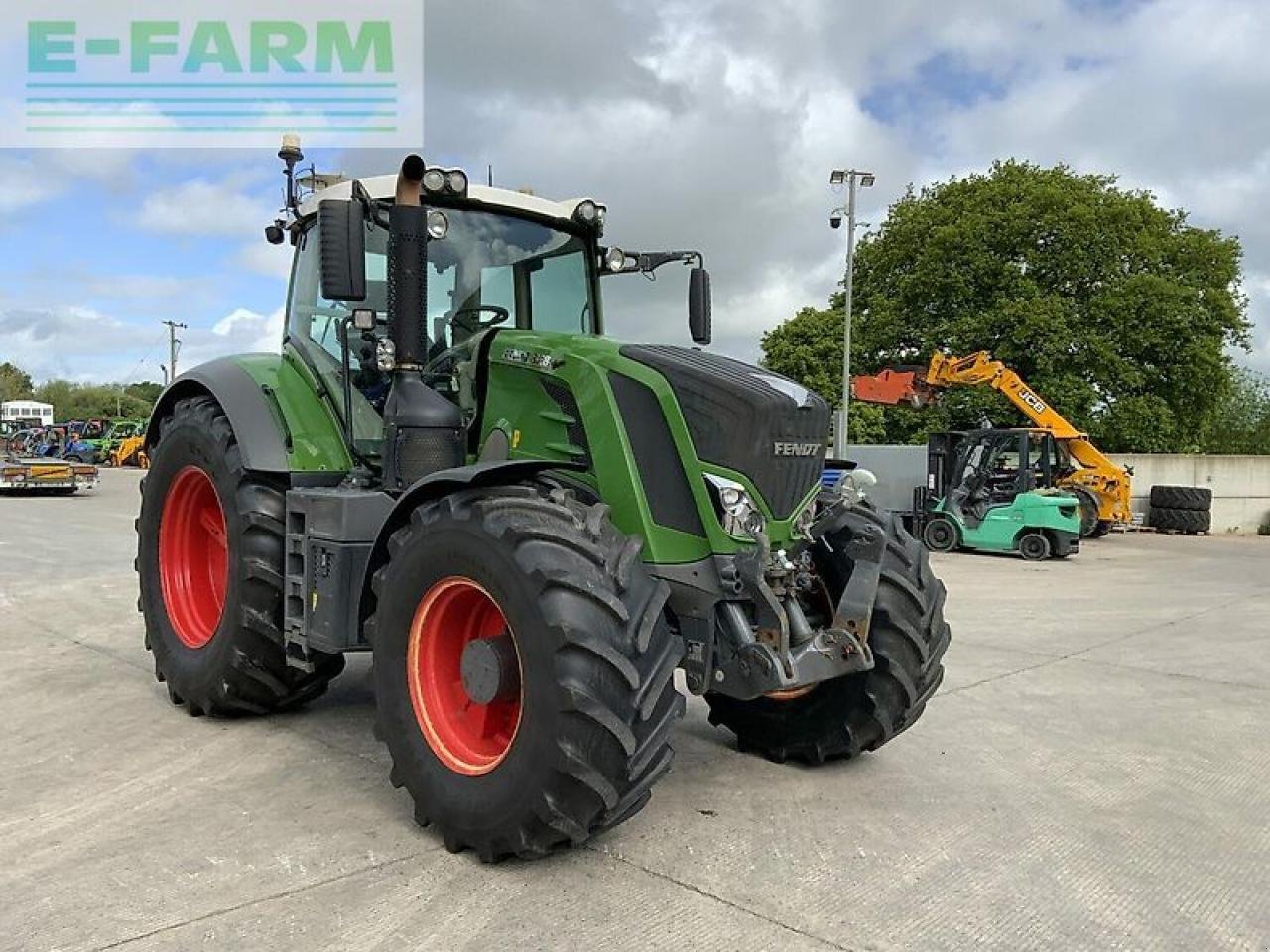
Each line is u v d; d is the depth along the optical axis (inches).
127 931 112.0
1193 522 830.5
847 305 932.0
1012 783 174.1
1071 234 1027.3
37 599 347.3
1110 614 373.1
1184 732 210.7
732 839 144.4
